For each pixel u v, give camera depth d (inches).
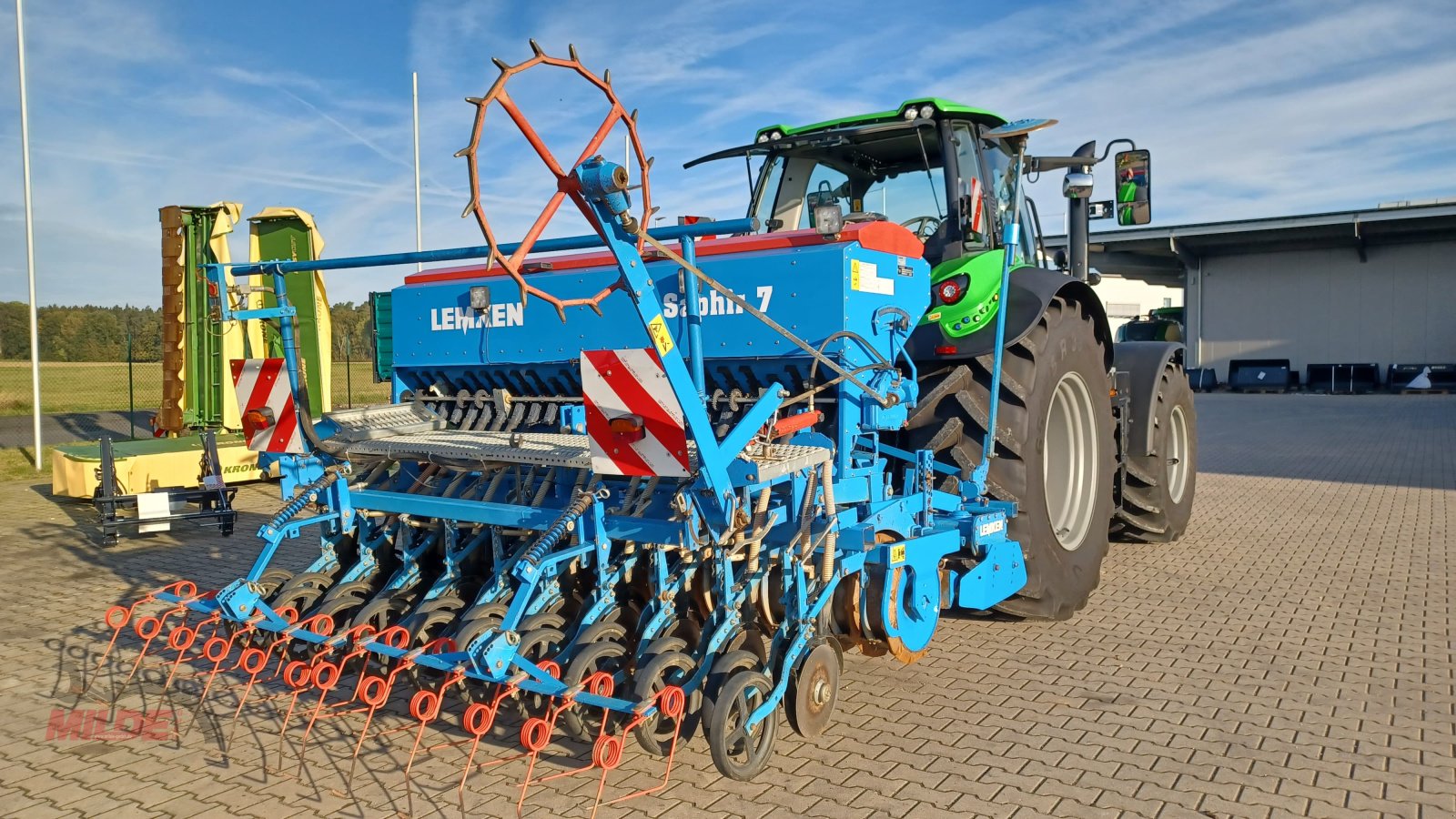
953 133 207.2
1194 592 230.5
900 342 171.2
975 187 211.6
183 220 428.5
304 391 167.8
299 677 145.3
